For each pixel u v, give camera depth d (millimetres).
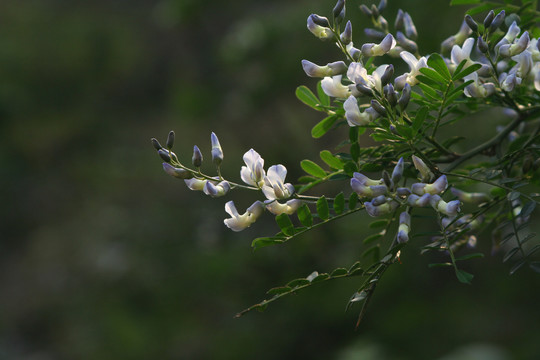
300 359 1848
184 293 2154
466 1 740
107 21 4184
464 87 682
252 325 1939
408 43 726
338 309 1819
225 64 2246
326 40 685
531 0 729
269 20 2066
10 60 3924
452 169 717
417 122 669
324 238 1756
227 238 2188
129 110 3699
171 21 2598
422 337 1803
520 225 695
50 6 4387
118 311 2256
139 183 2943
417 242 1631
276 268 1845
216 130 2498
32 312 2496
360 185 666
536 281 1889
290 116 2158
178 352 1998
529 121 749
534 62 698
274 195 686
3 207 3111
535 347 1711
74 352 2203
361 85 669
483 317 1824
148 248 2422
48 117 3723
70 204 3082
